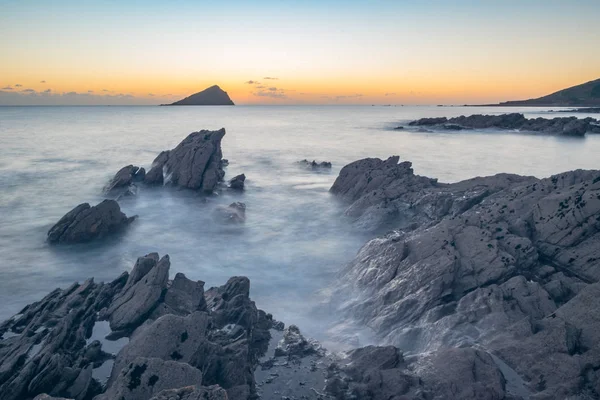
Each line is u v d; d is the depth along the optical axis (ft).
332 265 102.99
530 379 49.57
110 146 333.83
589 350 50.34
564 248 77.82
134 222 134.31
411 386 49.73
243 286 75.51
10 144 333.21
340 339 68.23
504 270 70.59
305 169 245.24
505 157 291.58
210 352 52.29
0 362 53.26
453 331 59.47
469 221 86.07
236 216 141.90
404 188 139.33
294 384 54.85
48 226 134.51
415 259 76.59
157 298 64.49
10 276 98.27
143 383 42.68
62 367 50.06
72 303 67.97
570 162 266.98
